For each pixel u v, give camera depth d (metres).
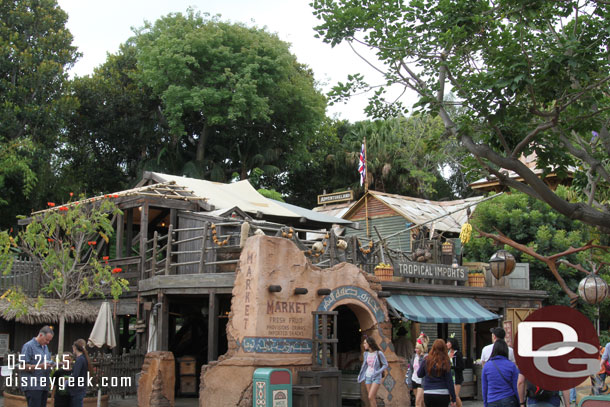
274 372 12.41
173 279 15.88
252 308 13.48
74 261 16.92
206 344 19.98
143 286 17.31
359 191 44.22
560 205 11.01
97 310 20.12
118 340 19.91
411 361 15.09
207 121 38.16
